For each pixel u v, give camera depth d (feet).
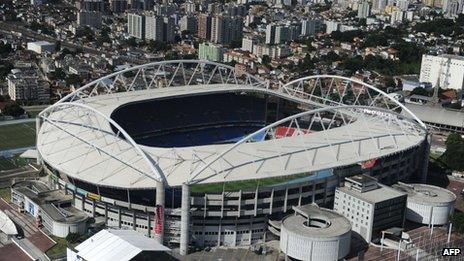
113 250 579.89
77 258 593.01
